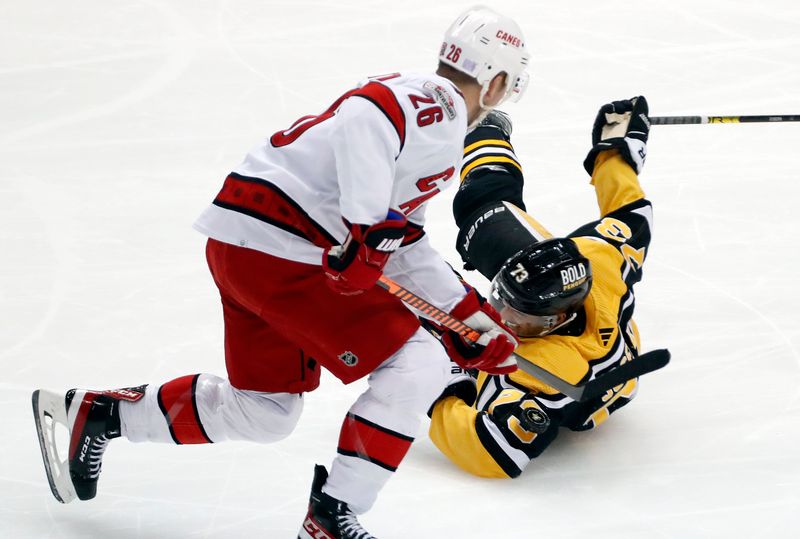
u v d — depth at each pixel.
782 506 11.19
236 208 9.53
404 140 9.04
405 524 10.81
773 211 19.70
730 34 29.12
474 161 13.84
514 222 13.14
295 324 9.62
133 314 15.88
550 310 11.66
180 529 10.71
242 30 29.95
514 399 11.84
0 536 10.48
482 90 9.89
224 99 25.72
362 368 9.54
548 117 24.34
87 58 28.02
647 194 20.48
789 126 23.62
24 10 31.20
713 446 12.48
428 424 13.29
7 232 18.78
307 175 9.45
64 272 17.25
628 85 26.16
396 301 9.72
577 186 20.78
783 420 13.05
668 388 13.94
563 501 11.31
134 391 10.59
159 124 24.31
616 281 12.68
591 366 11.97
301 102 25.69
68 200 20.28
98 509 11.06
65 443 12.45
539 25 30.05
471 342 9.95
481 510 11.11
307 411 13.35
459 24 9.82
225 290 10.01
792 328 15.45
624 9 31.00
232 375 10.17
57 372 14.18
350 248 8.81
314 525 9.72
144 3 31.73
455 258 18.05
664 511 11.11
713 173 21.39
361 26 30.30
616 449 12.45
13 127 23.94
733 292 16.66
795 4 31.05
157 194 20.66
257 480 11.70
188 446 12.43
